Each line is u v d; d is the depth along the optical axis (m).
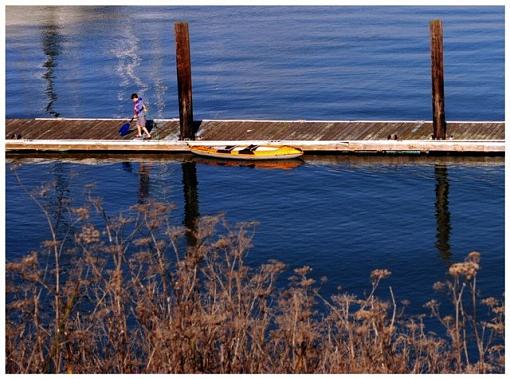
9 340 12.38
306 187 29.59
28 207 27.28
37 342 12.30
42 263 20.41
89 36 62.81
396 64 50.59
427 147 32.88
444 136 33.59
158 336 11.79
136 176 31.69
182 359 11.80
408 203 27.69
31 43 60.81
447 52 53.19
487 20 63.22
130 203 28.36
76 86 48.66
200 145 34.09
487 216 26.34
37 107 44.47
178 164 33.03
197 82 48.19
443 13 66.88
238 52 55.94
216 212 27.36
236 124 36.47
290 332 12.55
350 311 19.47
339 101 43.19
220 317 12.01
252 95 45.03
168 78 49.84
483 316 18.86
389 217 26.39
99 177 31.59
